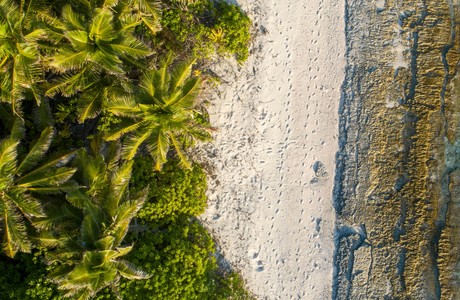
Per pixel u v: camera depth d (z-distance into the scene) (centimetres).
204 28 1192
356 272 1341
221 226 1293
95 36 927
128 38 946
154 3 1008
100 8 915
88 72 984
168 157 1202
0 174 867
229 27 1217
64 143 1102
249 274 1304
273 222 1327
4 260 1038
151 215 1138
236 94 1309
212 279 1177
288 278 1325
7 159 864
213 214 1291
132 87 977
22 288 1002
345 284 1339
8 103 977
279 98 1344
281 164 1338
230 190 1305
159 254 1111
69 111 1084
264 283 1312
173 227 1159
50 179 914
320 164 1355
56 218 949
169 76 982
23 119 970
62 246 919
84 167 974
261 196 1323
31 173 920
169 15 1165
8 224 898
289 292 1323
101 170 975
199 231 1200
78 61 927
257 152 1325
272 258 1321
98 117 1126
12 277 1021
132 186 1125
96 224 926
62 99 1112
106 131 1062
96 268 883
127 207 930
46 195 980
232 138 1309
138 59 1041
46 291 995
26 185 912
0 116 990
